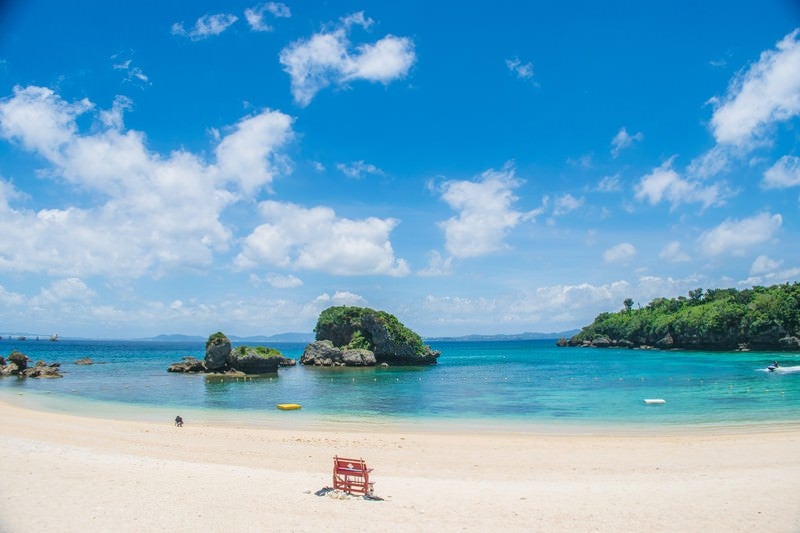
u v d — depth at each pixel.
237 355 81.50
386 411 42.66
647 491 18.56
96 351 193.25
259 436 30.34
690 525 14.79
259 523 14.45
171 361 121.00
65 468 20.27
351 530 14.07
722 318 158.00
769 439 29.05
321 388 61.47
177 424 33.88
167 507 15.62
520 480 20.53
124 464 21.62
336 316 113.94
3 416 35.88
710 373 77.25
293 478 20.14
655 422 36.12
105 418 38.06
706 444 27.94
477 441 29.19
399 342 108.31
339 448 27.02
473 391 57.47
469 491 18.55
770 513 15.77
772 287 168.62
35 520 14.07
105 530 13.46
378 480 20.16
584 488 19.06
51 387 61.44
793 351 142.00
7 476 18.64
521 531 14.27
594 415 39.56
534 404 46.25
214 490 17.88
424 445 28.00
